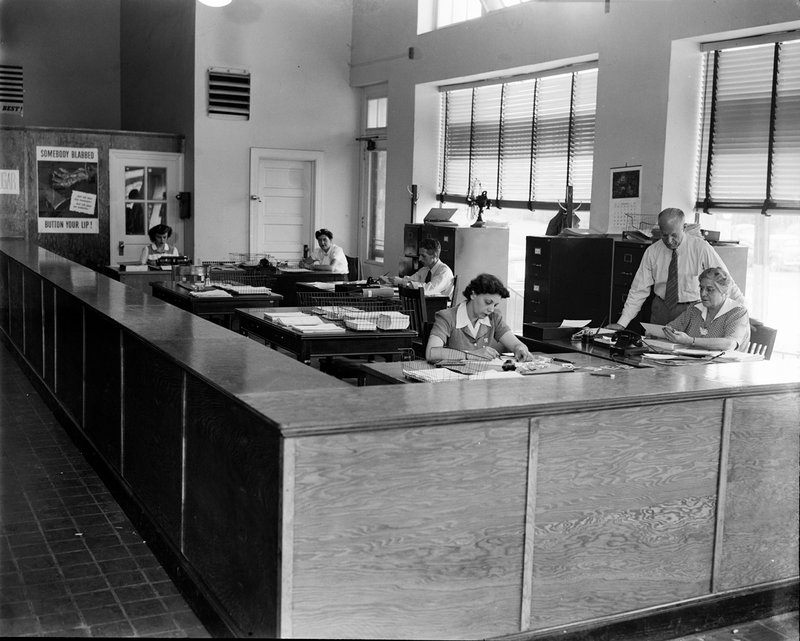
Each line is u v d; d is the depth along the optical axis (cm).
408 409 291
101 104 1425
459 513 300
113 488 501
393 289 834
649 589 341
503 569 310
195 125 1221
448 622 302
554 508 318
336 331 606
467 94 1134
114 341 493
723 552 357
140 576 395
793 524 372
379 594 289
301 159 1297
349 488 280
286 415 277
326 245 1113
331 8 1291
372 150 1302
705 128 791
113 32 1425
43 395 734
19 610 359
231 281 942
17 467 554
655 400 331
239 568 309
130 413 465
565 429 316
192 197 1238
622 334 554
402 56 1193
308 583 277
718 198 783
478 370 456
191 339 423
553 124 993
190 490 366
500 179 1082
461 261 1001
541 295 816
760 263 778
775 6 684
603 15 854
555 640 321
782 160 728
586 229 855
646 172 805
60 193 1199
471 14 1101
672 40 774
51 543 432
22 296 846
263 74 1256
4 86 1363
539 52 947
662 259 649
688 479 344
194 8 1204
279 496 272
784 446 365
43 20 1384
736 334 563
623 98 832
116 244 1231
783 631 360
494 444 303
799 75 711
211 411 337
